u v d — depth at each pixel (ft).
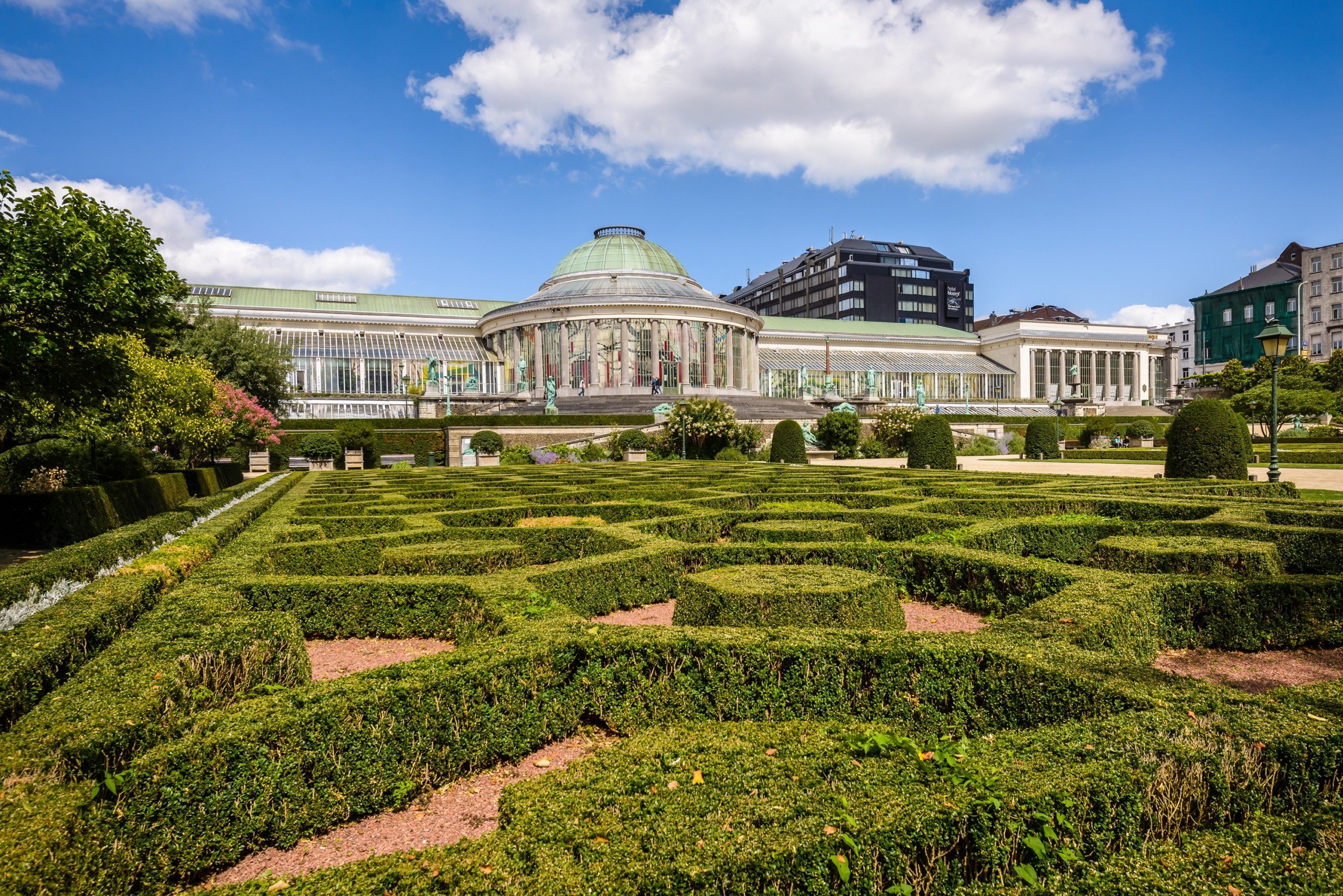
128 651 18.65
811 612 23.82
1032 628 19.89
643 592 31.35
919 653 17.76
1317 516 40.40
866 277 442.91
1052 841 10.66
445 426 167.22
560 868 9.76
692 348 233.96
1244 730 12.83
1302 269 298.56
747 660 18.35
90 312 39.99
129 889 12.57
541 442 166.91
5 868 10.07
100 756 13.67
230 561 32.22
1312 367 208.33
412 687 16.24
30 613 25.26
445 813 15.85
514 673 17.71
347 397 202.90
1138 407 295.89
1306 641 26.11
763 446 170.91
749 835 10.18
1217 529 36.73
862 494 53.01
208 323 149.79
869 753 12.69
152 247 46.96
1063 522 39.68
